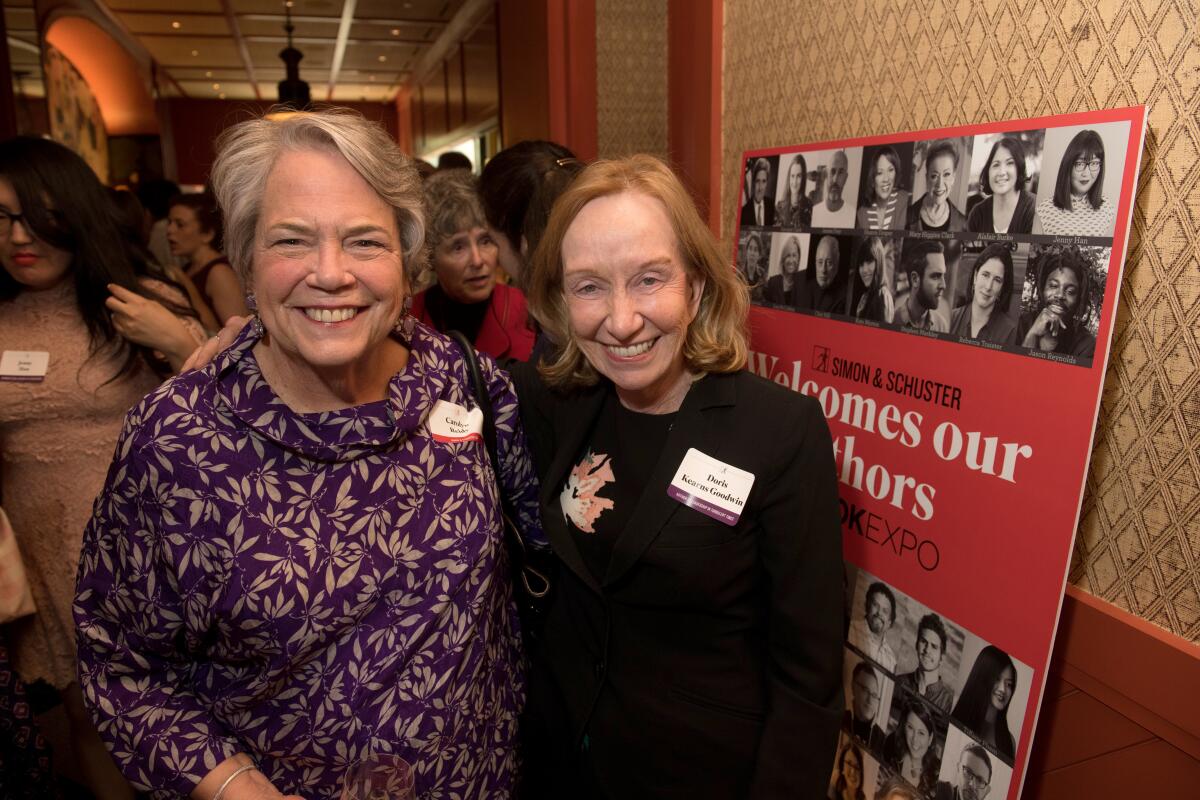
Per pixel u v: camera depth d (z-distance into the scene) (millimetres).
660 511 1162
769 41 2191
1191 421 1146
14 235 1687
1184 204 1129
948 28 1536
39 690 2543
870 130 1805
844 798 1645
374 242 953
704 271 1160
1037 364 1185
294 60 10234
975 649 1306
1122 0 1184
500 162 1729
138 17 10227
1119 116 1057
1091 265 1102
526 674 1408
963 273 1302
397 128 18094
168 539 945
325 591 978
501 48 6625
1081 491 1127
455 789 1107
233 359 984
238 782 985
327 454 991
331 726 1021
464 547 1082
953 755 1359
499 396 1293
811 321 1674
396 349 1161
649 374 1134
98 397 1834
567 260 1113
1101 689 1304
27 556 1886
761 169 1827
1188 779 1184
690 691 1212
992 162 1241
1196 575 1159
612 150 3643
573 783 1361
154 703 1021
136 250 1960
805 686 1173
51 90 9070
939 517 1366
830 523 1165
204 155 17406
